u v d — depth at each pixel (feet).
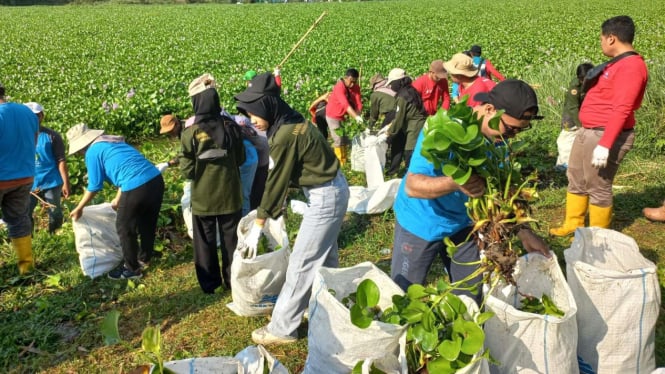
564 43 77.82
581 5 161.38
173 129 17.24
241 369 8.90
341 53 77.05
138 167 16.05
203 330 13.98
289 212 20.97
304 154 11.84
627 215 19.40
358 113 27.84
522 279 10.56
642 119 26.71
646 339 10.21
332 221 12.22
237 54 82.02
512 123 9.36
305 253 12.34
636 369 10.32
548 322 8.89
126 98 40.57
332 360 9.49
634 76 13.89
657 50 63.00
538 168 24.22
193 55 81.61
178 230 20.25
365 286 9.00
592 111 15.34
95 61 75.87
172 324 14.39
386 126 23.98
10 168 16.07
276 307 12.90
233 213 15.01
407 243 10.65
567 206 17.31
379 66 59.31
